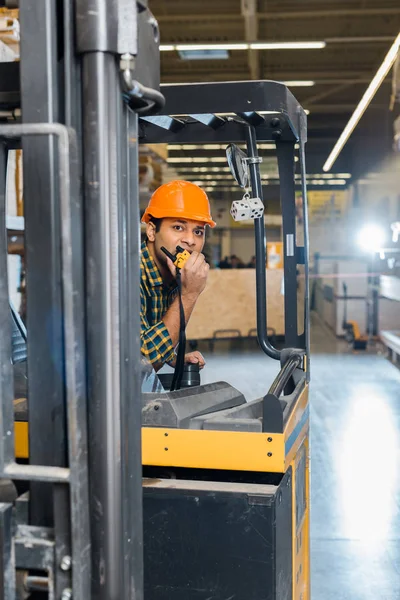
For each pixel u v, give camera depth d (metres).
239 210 2.39
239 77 17.84
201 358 2.69
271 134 2.58
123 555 1.31
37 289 1.29
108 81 1.27
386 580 3.38
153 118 2.35
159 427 1.83
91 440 1.30
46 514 1.32
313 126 22.36
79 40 1.26
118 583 1.30
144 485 1.77
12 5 1.35
